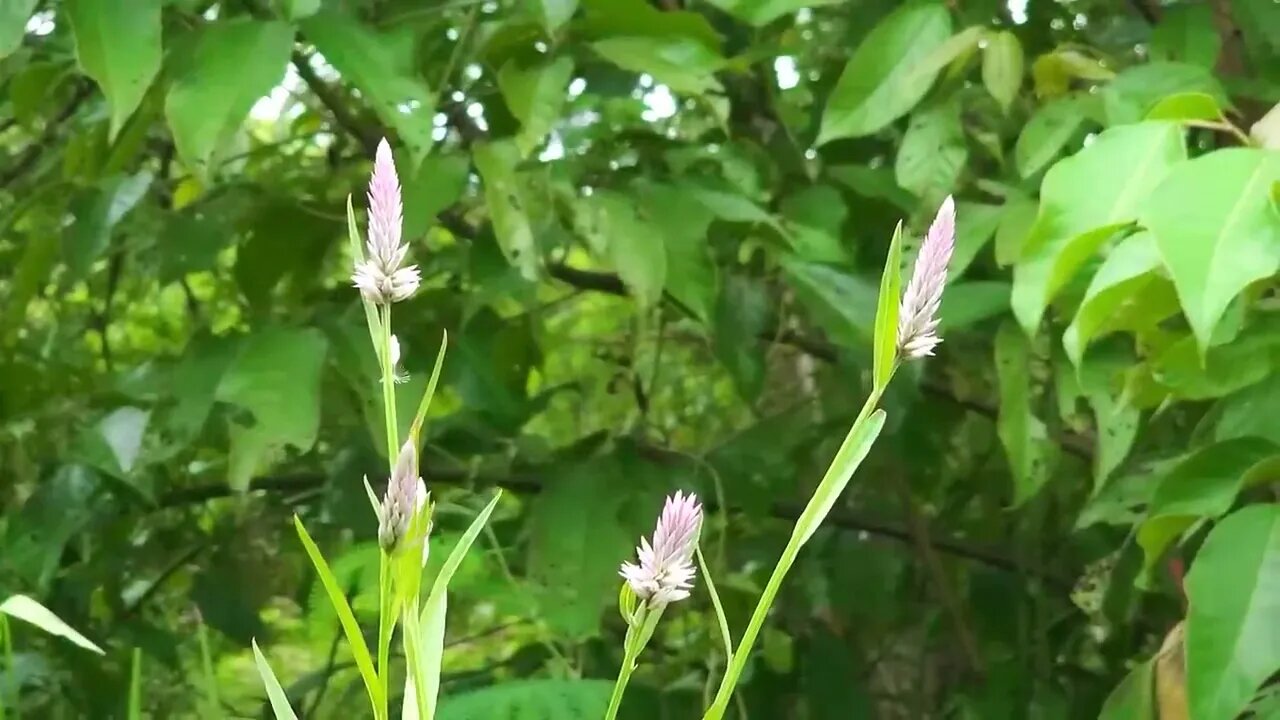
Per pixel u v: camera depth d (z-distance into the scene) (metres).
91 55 1.15
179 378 1.39
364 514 1.71
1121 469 1.60
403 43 1.29
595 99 1.59
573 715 1.11
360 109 1.75
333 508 1.72
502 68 1.42
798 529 0.68
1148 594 1.82
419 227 1.34
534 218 1.40
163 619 2.13
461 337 1.67
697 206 1.43
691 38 1.46
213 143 1.18
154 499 1.64
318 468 1.95
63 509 1.54
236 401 1.32
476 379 1.66
